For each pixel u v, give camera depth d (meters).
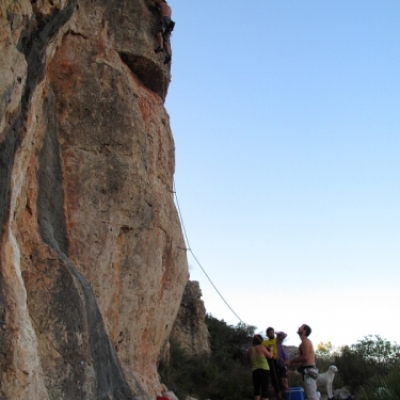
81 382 8.04
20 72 7.39
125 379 10.02
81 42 12.46
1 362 6.54
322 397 17.80
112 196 11.84
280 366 13.87
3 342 6.64
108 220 11.62
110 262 11.56
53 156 10.79
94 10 12.99
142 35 13.90
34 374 7.07
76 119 11.81
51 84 11.74
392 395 12.87
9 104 7.12
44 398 7.28
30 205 9.21
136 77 14.13
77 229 10.99
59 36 9.59
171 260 13.68
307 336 12.83
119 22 13.66
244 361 22.47
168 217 13.89
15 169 7.72
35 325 8.04
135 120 12.70
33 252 8.67
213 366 19.55
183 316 21.72
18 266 7.58
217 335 23.42
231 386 18.23
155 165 13.54
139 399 10.79
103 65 12.57
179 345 20.39
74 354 8.14
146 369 12.48
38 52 8.39
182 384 17.14
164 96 15.07
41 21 8.39
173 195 14.63
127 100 12.66
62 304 8.38
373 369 19.91
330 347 27.77
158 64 14.14
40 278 8.43
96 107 12.12
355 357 20.64
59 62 11.98
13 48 7.16
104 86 12.41
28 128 8.16
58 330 8.16
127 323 11.88
